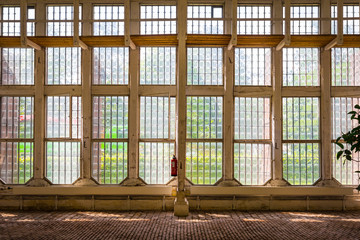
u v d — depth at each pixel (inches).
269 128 466.9
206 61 469.4
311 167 463.2
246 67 469.4
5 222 379.9
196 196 454.6
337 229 350.6
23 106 470.0
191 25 467.2
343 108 466.6
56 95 466.6
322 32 457.4
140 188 446.0
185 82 440.8
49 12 469.7
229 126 457.7
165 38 432.8
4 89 465.4
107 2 466.0
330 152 454.6
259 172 464.4
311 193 443.8
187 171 464.4
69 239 315.6
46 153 467.5
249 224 372.5
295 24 467.8
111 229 349.7
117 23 467.5
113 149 466.6
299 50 469.1
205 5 468.8
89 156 460.1
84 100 461.1
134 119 459.8
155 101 470.9
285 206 454.6
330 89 459.8
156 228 354.3
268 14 469.4
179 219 396.8
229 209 454.3
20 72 469.1
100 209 455.5
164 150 467.2
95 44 451.8
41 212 436.5
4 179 468.1
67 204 457.1
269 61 468.4
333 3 464.4
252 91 464.1
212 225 367.6
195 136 467.5
